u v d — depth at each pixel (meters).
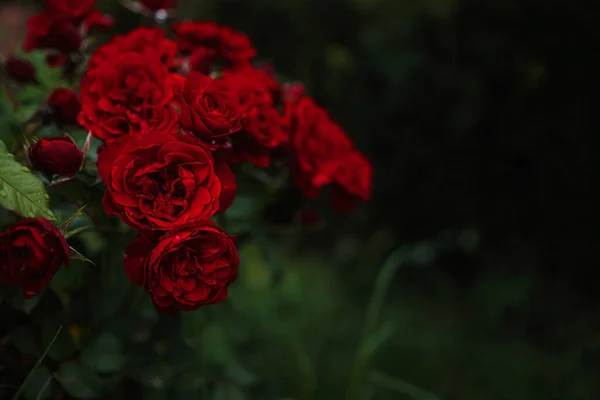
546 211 3.21
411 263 3.21
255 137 0.98
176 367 1.26
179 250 0.84
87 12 1.19
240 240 1.28
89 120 0.94
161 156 0.85
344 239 3.47
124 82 0.96
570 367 2.58
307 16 3.22
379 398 2.21
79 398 1.11
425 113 3.19
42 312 1.05
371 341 2.44
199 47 1.21
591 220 3.16
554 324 2.92
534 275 3.12
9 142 1.03
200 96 0.92
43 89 1.25
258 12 3.25
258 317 2.25
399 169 3.31
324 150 1.18
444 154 3.24
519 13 3.03
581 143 3.10
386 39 3.14
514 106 3.15
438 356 2.54
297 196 1.43
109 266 1.17
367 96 3.27
